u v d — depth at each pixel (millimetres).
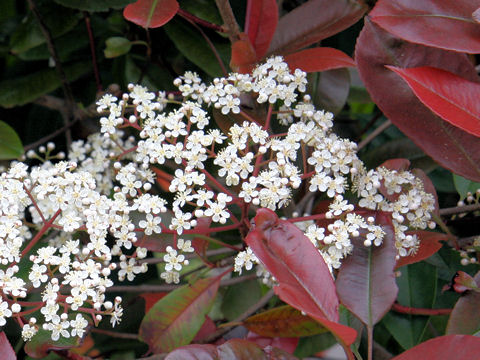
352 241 345
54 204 363
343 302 330
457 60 360
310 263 302
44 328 324
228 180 345
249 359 325
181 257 355
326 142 354
